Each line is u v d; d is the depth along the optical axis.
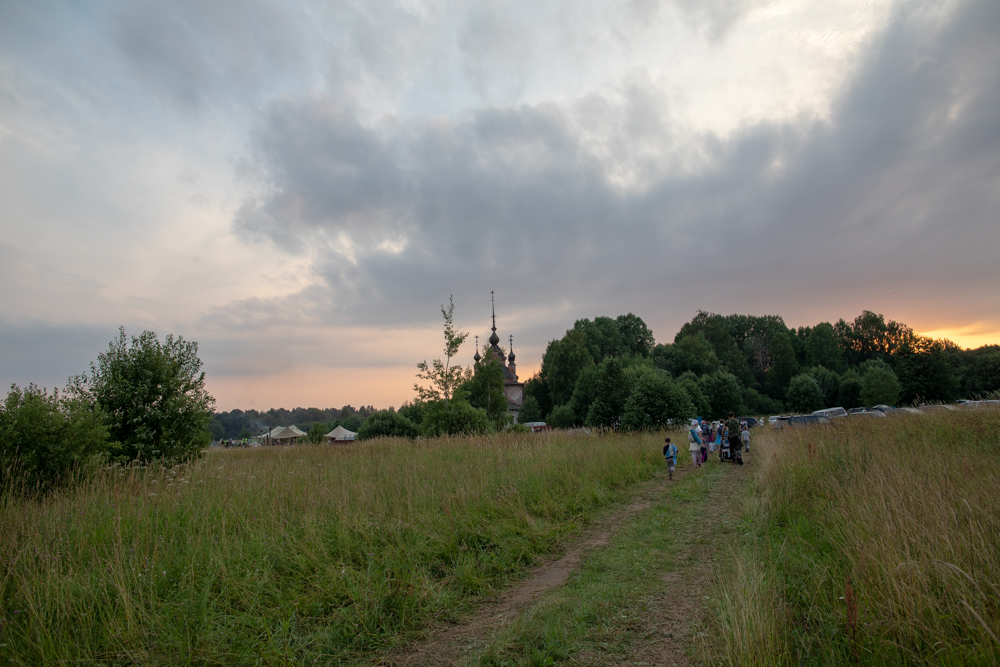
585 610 4.84
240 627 4.48
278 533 6.47
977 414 12.17
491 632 4.61
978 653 3.03
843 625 3.81
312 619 4.75
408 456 14.30
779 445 12.86
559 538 7.58
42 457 9.21
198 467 11.20
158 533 6.29
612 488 11.50
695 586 5.31
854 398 64.19
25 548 5.11
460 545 6.89
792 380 62.53
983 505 4.95
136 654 3.99
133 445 12.45
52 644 3.93
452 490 9.20
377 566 5.80
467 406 25.39
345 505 7.54
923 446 9.47
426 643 4.45
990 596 3.36
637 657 3.94
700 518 8.45
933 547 4.12
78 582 4.76
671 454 13.46
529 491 9.60
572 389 69.00
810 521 6.51
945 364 52.25
